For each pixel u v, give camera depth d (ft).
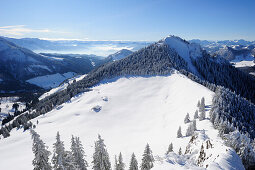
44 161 84.69
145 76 517.96
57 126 325.21
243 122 220.84
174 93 393.91
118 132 287.28
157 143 204.23
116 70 604.49
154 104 374.22
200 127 191.42
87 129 302.04
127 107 381.81
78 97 463.42
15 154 232.32
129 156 192.44
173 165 74.64
